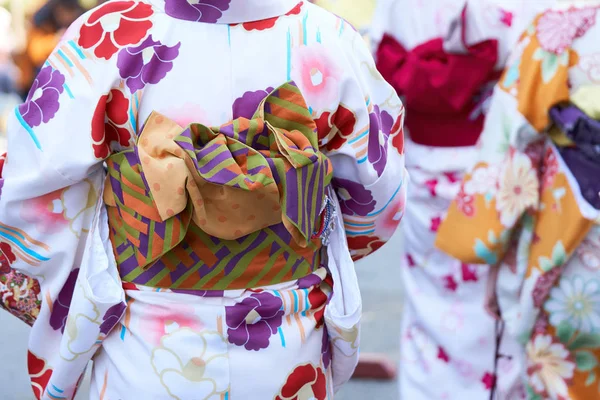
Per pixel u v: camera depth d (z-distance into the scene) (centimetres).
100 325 188
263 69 184
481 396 316
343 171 200
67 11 728
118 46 182
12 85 935
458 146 333
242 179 174
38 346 207
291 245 191
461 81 322
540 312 279
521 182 272
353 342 204
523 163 272
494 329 312
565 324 275
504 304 290
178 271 187
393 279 543
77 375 199
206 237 185
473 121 330
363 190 204
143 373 187
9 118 188
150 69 181
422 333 331
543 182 273
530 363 285
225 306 187
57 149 183
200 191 178
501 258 287
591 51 262
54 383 200
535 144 273
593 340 273
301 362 195
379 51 340
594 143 256
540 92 266
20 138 187
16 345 429
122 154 186
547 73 265
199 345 186
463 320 318
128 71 181
